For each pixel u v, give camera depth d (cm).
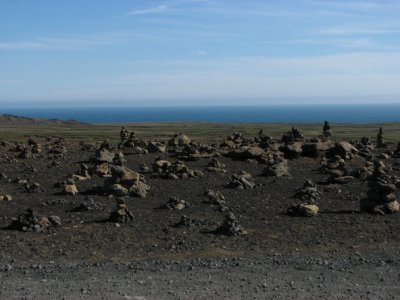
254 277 1820
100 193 3647
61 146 6694
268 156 5106
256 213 3028
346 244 2386
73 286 1711
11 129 18212
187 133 14262
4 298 1581
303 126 19375
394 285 1728
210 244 2384
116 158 5172
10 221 2798
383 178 3158
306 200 3394
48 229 2611
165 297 1591
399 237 2497
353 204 3272
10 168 4912
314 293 1641
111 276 1844
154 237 2497
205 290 1664
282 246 2356
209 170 4622
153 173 4419
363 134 13275
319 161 5159
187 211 3078
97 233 2547
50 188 3856
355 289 1683
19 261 2119
